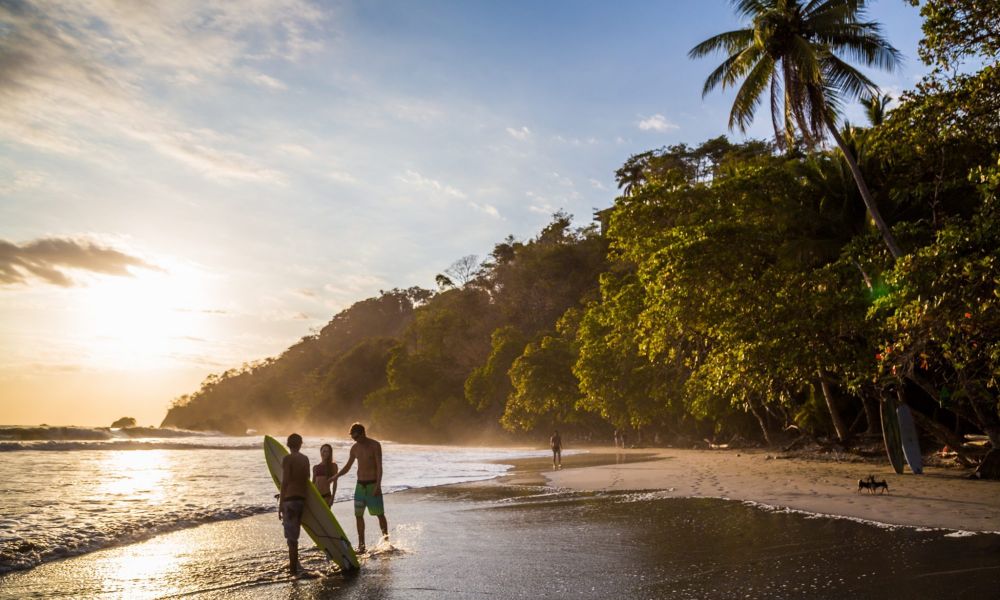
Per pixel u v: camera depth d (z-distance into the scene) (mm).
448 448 64438
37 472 29984
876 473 19375
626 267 63781
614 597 6422
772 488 15609
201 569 8680
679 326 23844
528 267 104562
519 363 63750
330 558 8852
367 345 149125
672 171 29250
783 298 20625
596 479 20953
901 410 19094
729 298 21156
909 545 8258
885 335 18344
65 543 10773
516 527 11203
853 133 26422
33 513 14789
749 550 8398
